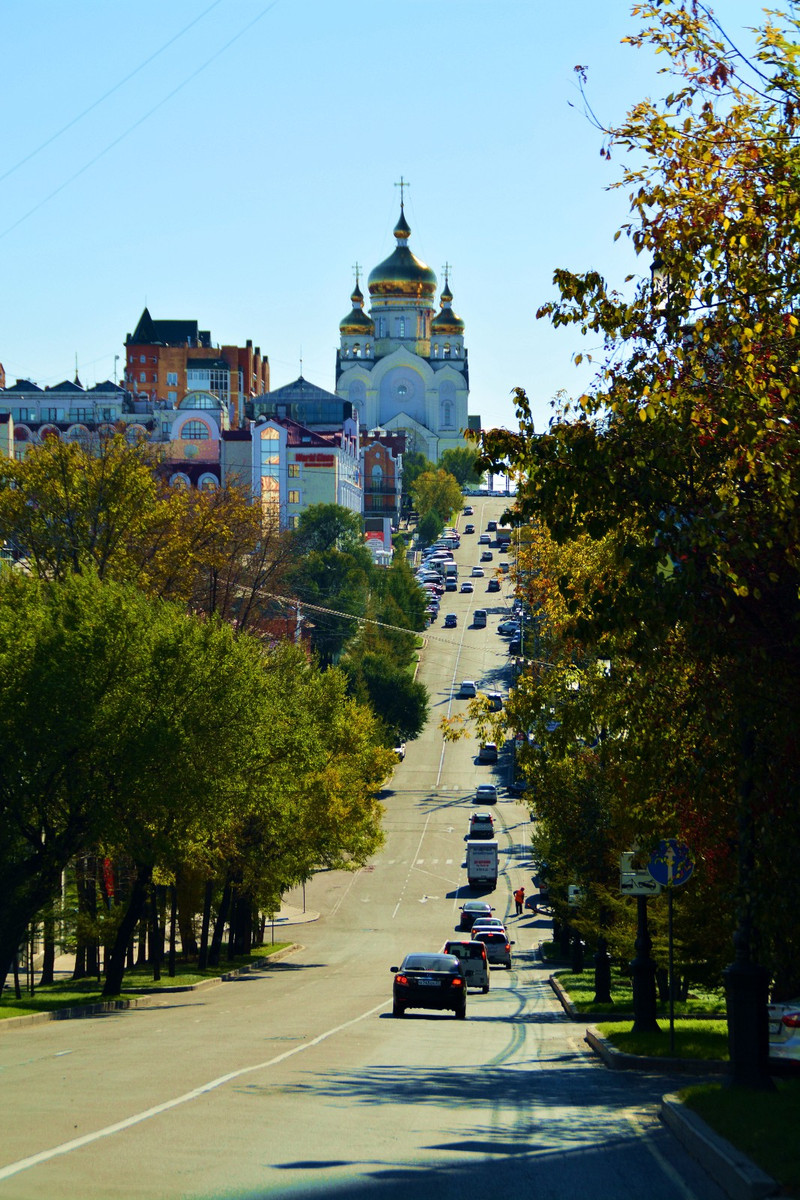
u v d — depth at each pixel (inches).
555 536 1501.0
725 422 1371.8
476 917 6973.4
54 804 3368.6
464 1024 2837.1
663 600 1357.0
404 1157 1069.1
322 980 4726.9
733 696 1478.8
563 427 1509.6
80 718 3161.9
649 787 1956.2
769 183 1480.1
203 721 3380.9
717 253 1485.0
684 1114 1257.4
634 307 1561.3
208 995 3971.5
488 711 2896.2
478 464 1584.6
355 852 6343.5
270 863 5182.1
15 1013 2844.5
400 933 6968.5
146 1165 976.9
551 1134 1249.4
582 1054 2166.6
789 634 1402.6
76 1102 1312.7
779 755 1481.3
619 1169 1071.6
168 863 3801.7
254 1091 1437.0
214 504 5393.7
